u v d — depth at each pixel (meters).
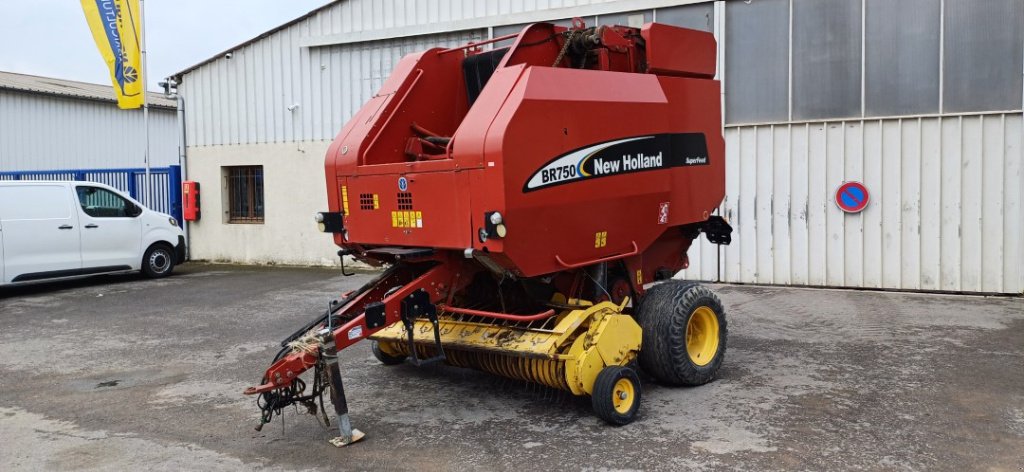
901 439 4.88
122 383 6.76
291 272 14.23
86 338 8.65
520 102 4.91
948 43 10.12
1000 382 6.09
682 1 11.57
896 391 5.91
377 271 14.09
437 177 5.23
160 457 4.93
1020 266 9.95
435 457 4.81
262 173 15.52
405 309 5.30
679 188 6.20
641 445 4.90
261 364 7.34
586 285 5.94
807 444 4.83
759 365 6.80
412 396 6.15
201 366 7.30
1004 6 9.81
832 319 8.73
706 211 6.55
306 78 14.85
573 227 5.32
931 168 10.31
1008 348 7.17
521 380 6.44
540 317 5.32
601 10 12.15
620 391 5.32
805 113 11.02
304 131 14.94
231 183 16.00
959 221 10.21
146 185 16.66
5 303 11.16
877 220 10.65
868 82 10.60
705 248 11.73
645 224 5.91
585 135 5.33
